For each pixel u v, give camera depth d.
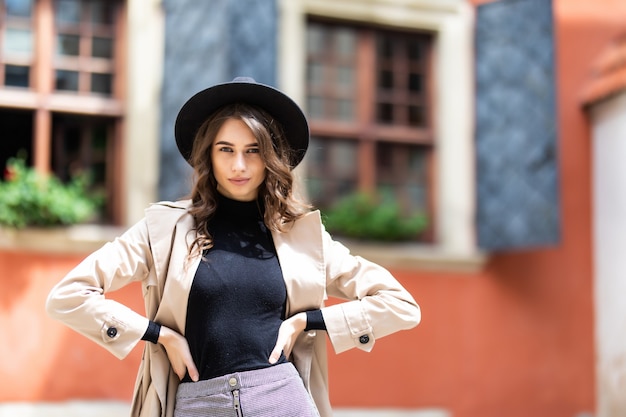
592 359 6.84
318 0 6.58
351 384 6.19
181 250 2.32
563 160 6.97
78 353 5.62
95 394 5.62
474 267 6.62
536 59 6.45
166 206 2.41
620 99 6.68
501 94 6.62
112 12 6.18
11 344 5.51
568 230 6.91
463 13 6.93
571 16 7.10
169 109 5.98
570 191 6.95
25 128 6.15
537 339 6.71
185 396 2.27
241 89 2.40
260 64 5.95
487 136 6.68
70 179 6.06
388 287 2.46
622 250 6.60
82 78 6.07
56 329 5.60
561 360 6.75
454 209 6.76
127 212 6.03
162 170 5.93
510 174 6.52
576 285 6.86
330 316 2.38
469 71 6.91
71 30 6.08
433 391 6.39
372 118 6.75
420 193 6.88
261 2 5.99
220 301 2.28
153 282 2.34
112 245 2.33
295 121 2.49
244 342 2.26
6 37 5.93
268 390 2.24
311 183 6.57
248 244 2.38
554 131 6.31
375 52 6.83
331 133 6.63
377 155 6.82
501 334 6.62
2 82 5.91
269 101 2.44
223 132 2.36
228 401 2.22
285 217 2.42
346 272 2.48
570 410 6.72
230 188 2.37
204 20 5.93
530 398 6.62
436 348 6.45
